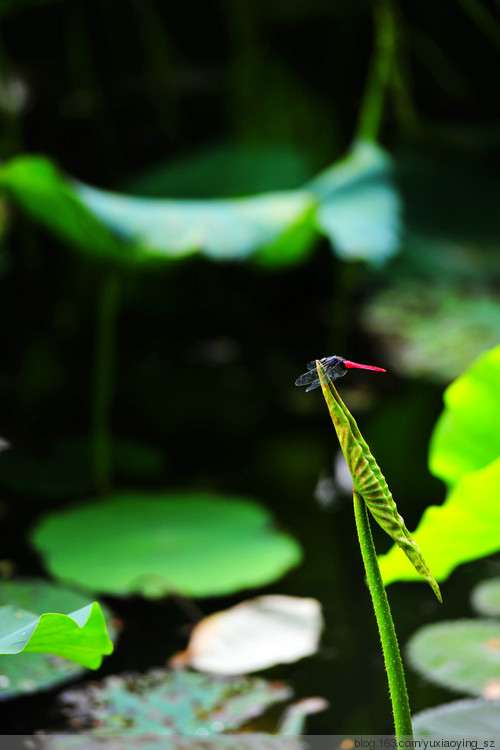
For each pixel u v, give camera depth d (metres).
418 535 2.48
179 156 7.33
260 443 5.50
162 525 4.05
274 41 7.92
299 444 5.45
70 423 5.80
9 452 5.15
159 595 3.37
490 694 2.72
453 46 7.89
